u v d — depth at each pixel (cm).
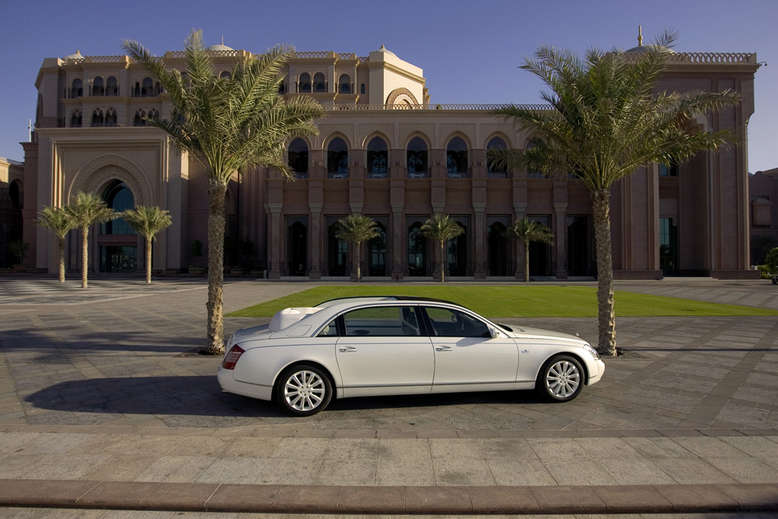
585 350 688
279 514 377
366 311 650
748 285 3650
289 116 1208
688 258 4912
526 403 669
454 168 5088
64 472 433
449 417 606
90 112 5731
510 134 4953
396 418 601
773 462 462
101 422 586
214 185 1132
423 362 625
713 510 381
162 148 5416
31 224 5925
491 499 387
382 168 5084
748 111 4381
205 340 1212
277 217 4972
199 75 1084
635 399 692
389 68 5938
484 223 4944
